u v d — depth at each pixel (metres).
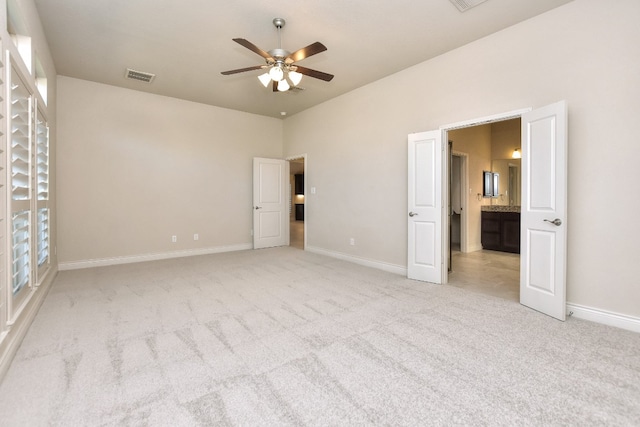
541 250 2.85
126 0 2.77
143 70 4.25
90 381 1.79
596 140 2.66
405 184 4.25
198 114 5.68
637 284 2.48
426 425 1.46
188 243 5.64
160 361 2.02
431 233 3.85
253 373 1.89
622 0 2.52
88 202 4.70
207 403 1.61
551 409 1.57
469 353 2.12
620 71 2.53
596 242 2.67
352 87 4.88
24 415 1.51
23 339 2.30
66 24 3.14
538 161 2.88
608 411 1.55
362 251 4.90
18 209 2.29
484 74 3.38
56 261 4.34
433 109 3.87
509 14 2.96
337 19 3.06
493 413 1.54
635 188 2.48
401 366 1.96
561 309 2.67
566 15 2.80
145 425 1.45
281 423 1.47
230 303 3.11
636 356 2.08
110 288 3.61
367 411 1.55
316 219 5.85
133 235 5.09
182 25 3.16
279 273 4.34
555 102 2.85
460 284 3.81
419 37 3.39
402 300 3.21
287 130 6.64
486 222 6.32
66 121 4.50
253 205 6.34
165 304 3.07
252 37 3.38
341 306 3.03
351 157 5.06
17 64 2.16
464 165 6.06
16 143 2.27
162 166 5.33
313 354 2.11
